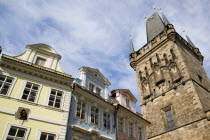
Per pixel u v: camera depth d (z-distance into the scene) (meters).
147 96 37.50
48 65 18.89
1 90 14.96
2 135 12.84
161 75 36.91
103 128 19.83
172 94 32.62
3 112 13.81
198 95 28.53
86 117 18.59
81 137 16.89
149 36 51.81
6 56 16.83
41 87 16.84
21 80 16.19
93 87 22.59
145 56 43.94
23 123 14.12
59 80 18.06
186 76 32.00
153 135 32.00
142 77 41.88
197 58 42.81
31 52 18.72
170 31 38.94
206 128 25.03
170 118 31.22
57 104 16.97
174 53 37.22
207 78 38.25
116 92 27.22
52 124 15.34
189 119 27.88
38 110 15.41
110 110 22.25
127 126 23.31
